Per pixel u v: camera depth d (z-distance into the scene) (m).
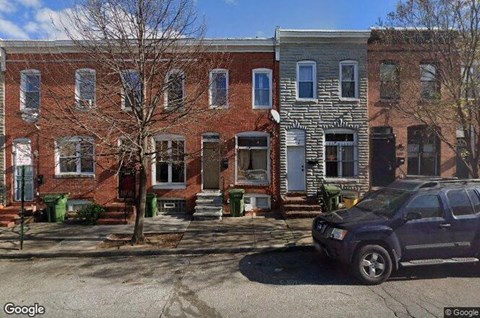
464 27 7.70
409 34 9.09
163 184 12.27
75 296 5.24
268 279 5.90
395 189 6.62
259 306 4.76
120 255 7.57
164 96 9.38
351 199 11.10
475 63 7.77
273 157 12.22
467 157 9.11
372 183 12.17
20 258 7.47
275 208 12.19
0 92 11.90
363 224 5.75
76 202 12.02
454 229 5.79
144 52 7.79
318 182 12.10
